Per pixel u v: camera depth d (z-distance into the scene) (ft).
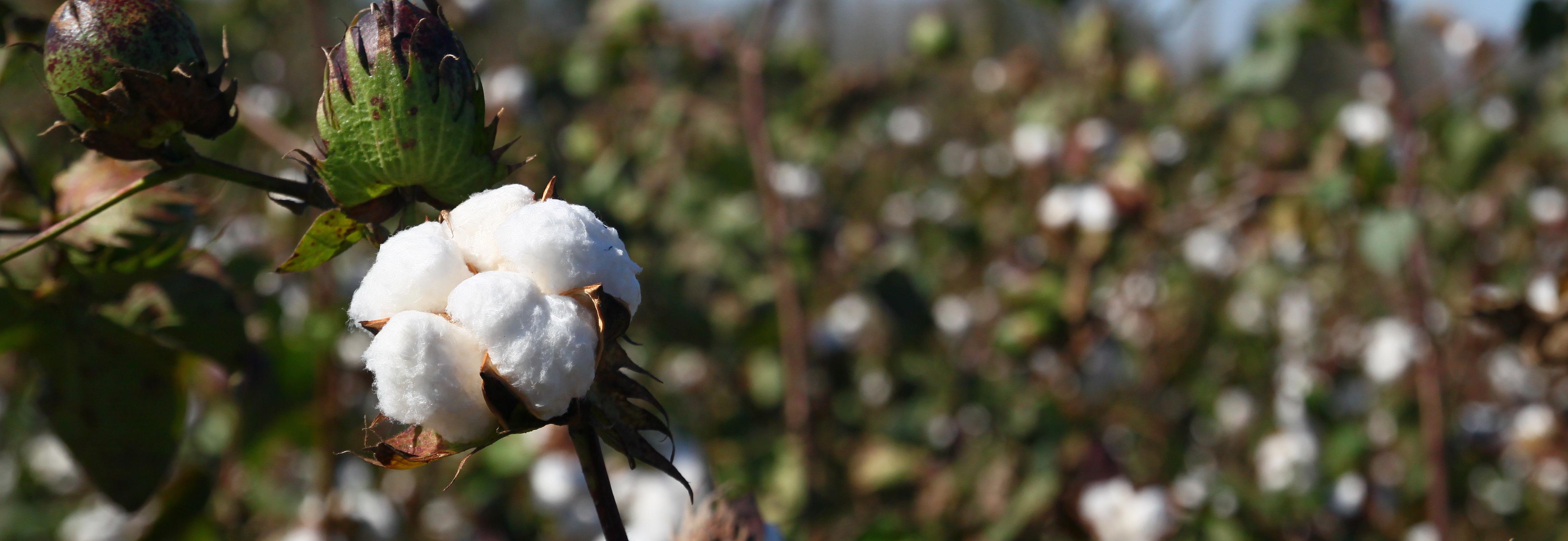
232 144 6.69
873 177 13.21
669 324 8.41
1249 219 8.77
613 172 8.39
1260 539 6.49
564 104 8.59
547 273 2.53
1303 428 7.80
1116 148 9.60
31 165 3.61
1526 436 7.98
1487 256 10.62
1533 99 9.14
